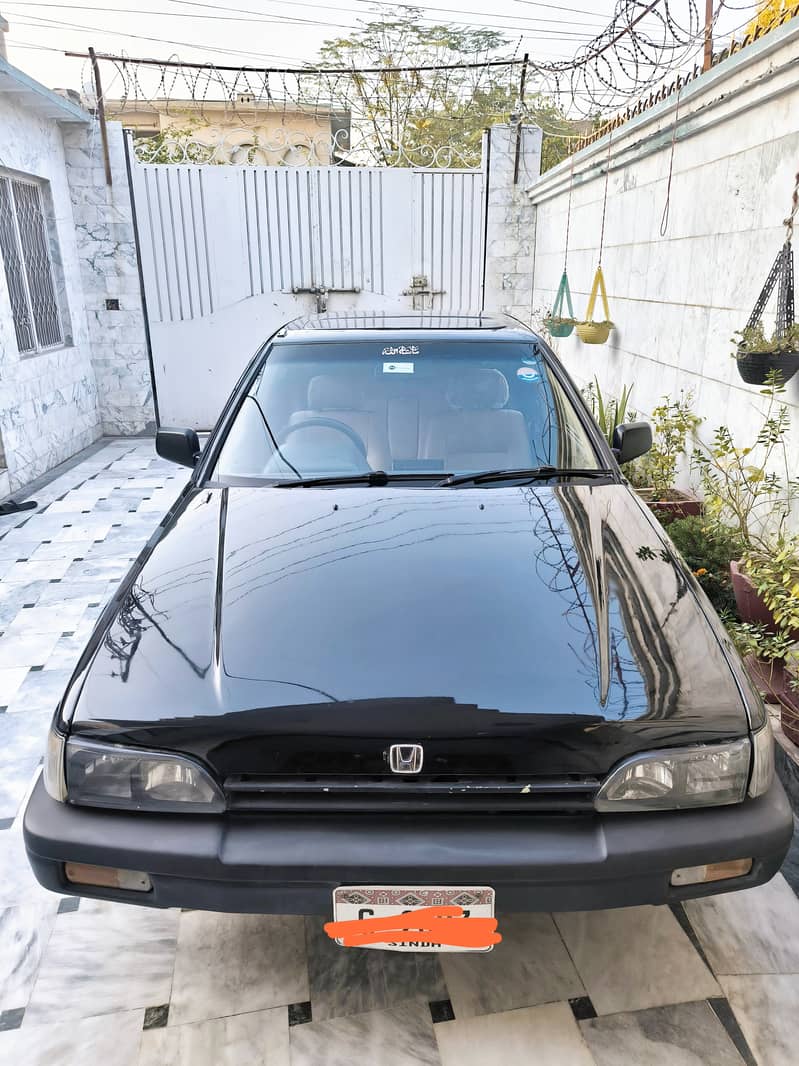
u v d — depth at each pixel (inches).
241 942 78.9
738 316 155.1
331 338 121.8
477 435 108.8
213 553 84.4
